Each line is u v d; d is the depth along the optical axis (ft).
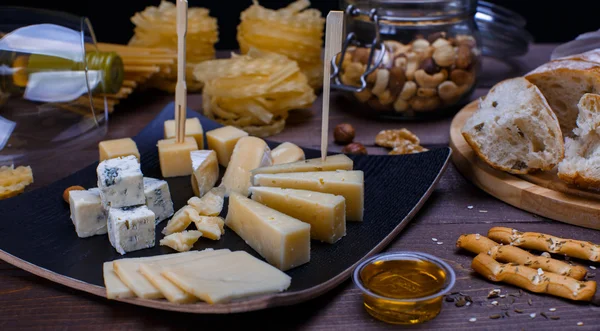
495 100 2.37
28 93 2.56
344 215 2.13
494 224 2.24
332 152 2.49
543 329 1.90
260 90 2.72
